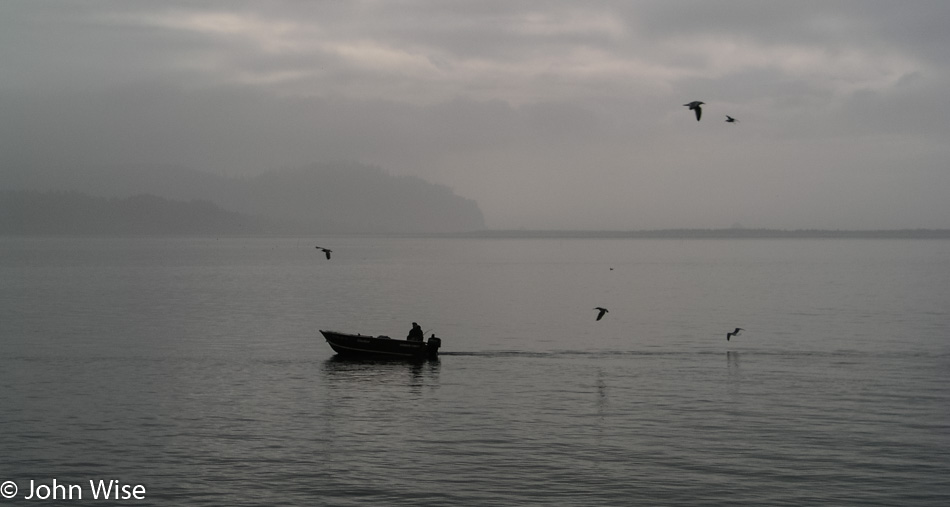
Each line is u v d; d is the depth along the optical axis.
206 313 86.19
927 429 38.09
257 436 36.75
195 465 32.84
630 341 66.94
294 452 34.50
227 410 41.31
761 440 36.38
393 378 50.00
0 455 33.75
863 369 53.34
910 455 34.22
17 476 31.55
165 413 40.50
